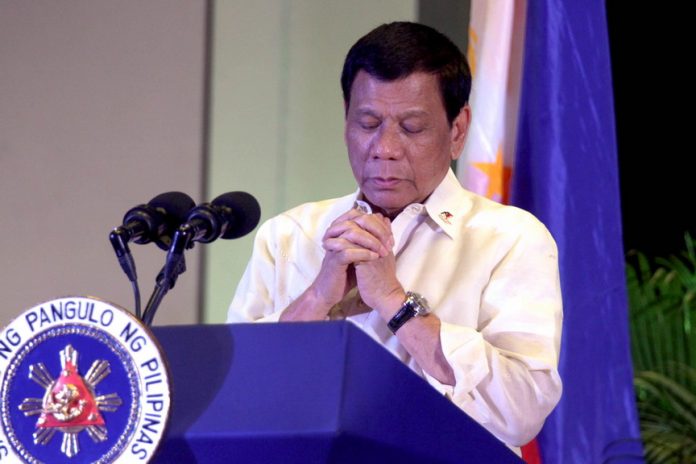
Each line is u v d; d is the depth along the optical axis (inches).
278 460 123.9
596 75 324.8
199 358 130.5
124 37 389.7
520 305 221.8
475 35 336.8
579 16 324.5
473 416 203.8
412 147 219.3
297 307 216.5
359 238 210.4
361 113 219.5
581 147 321.4
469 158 332.2
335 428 121.0
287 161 379.2
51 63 393.4
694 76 519.5
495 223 232.8
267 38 381.7
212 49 385.1
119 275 385.7
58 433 125.8
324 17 379.2
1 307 392.5
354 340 130.5
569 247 318.0
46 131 392.5
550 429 312.8
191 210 169.6
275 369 127.8
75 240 389.1
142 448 123.2
